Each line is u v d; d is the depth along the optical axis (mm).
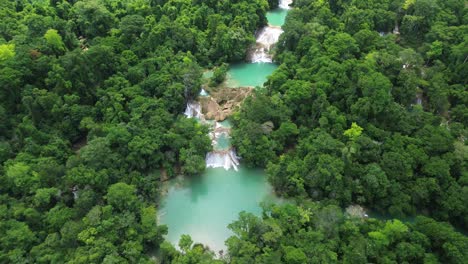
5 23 114688
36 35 105625
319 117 92000
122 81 99312
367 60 100125
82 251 63906
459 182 76750
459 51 104438
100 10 122000
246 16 129500
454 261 62594
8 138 85500
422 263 63812
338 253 65875
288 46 120812
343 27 121500
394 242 66938
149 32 116875
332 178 77250
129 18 117688
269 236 64375
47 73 92625
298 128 93312
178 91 100000
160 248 69875
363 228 70188
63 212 71000
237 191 86375
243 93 109500
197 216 81125
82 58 94062
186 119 94875
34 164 77500
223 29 122062
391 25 129625
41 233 68625
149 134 87250
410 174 77562
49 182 76250
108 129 87125
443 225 67938
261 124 91750
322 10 127312
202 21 130250
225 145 95625
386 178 76750
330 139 82062
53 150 82500
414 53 104625
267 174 86312
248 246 63562
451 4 126562
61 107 88500
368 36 111938
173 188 86875
